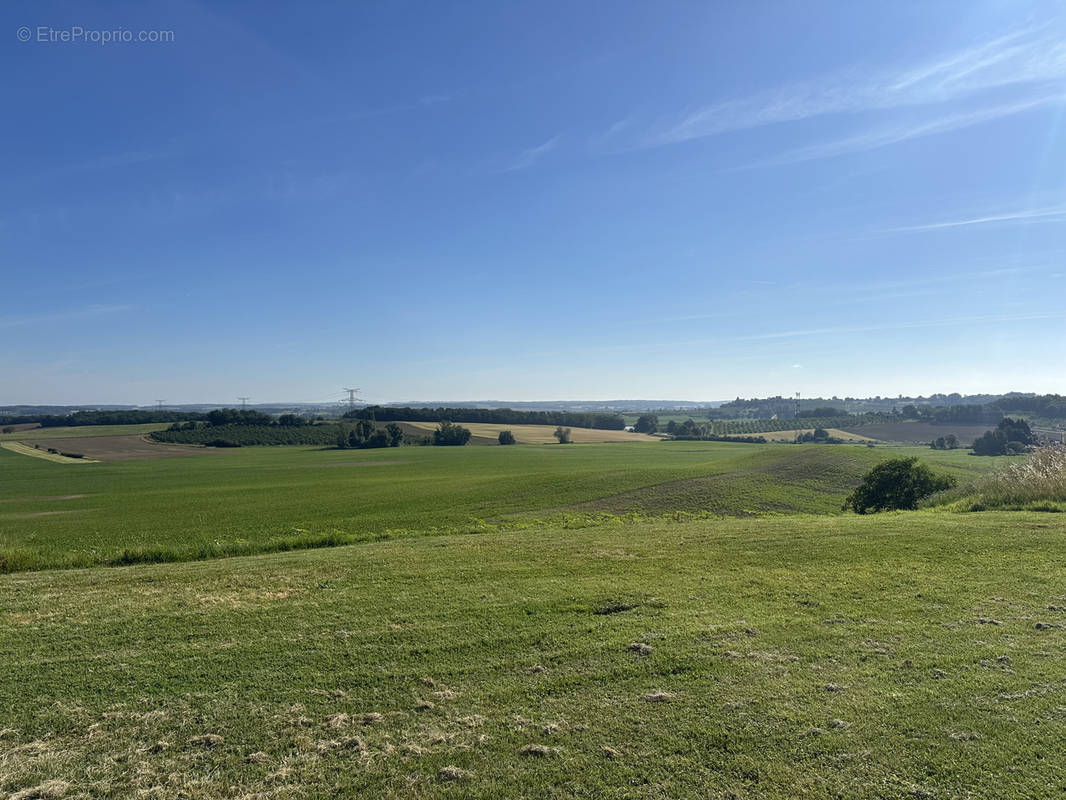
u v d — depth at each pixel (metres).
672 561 8.84
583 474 45.31
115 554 12.55
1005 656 5.06
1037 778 3.46
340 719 4.34
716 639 5.63
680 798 3.39
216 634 6.07
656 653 5.34
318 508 32.09
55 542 22.95
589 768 3.69
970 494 16.61
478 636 5.87
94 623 6.49
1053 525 10.15
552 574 8.27
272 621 6.44
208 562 10.39
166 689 4.85
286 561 9.79
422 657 5.40
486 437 109.81
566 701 4.54
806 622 6.02
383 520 27.00
